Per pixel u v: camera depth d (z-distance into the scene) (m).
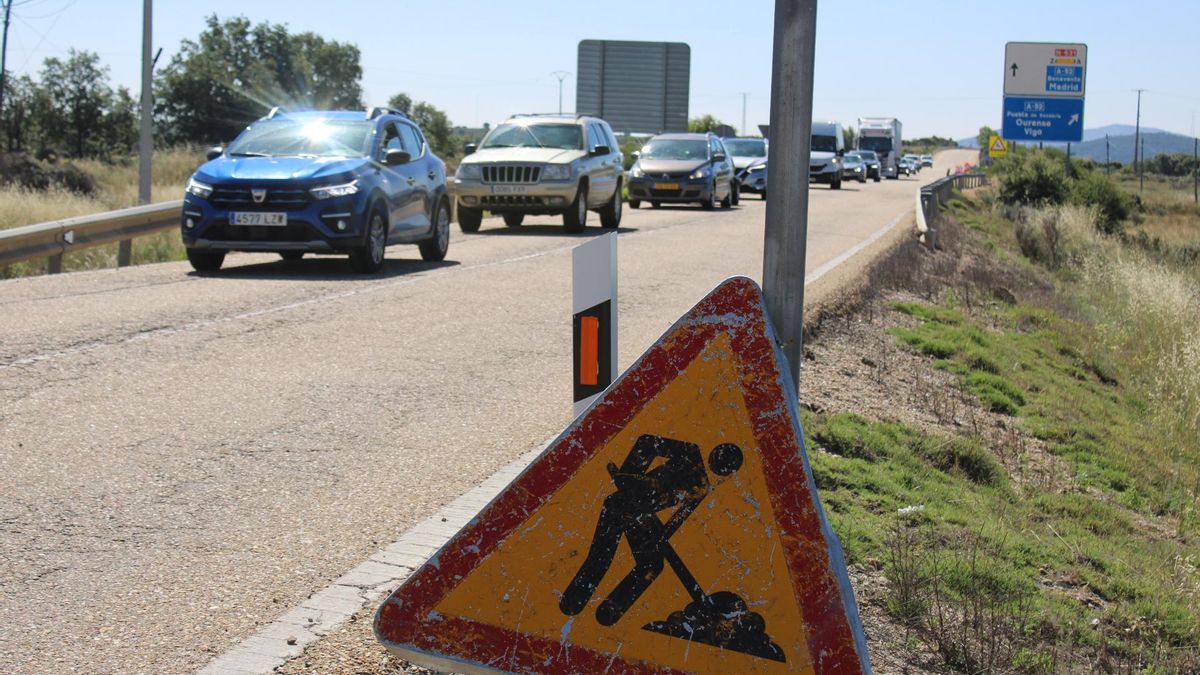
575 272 3.57
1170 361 13.69
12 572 4.45
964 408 10.01
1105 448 9.95
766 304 2.87
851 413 8.34
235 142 14.48
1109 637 5.42
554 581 2.66
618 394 2.66
